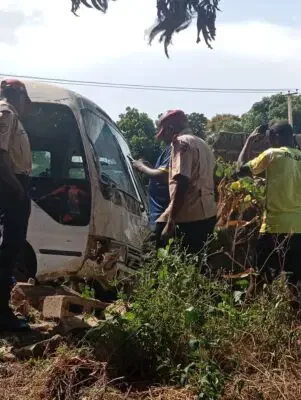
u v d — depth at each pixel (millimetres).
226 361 4152
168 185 6281
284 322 4578
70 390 3836
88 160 6969
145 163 6680
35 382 3967
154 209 6355
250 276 5188
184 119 5926
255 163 5703
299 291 4945
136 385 4039
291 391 3830
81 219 6848
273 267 5574
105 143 7840
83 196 6875
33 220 6828
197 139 5824
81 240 6820
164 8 3785
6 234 4992
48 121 7188
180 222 5824
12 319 5039
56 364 3982
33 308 5660
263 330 4434
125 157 8492
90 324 4953
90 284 7027
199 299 4609
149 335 4250
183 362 4180
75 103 7258
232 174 6934
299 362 4242
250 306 4766
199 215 5809
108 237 7051
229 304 4676
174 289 4648
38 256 6820
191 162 5668
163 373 4113
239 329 4422
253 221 6480
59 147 7109
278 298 4738
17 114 4953
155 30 3812
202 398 3643
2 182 4863
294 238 5578
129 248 7680
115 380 4000
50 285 6828
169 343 4250
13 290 5820
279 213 5590
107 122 8266
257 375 4012
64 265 6816
